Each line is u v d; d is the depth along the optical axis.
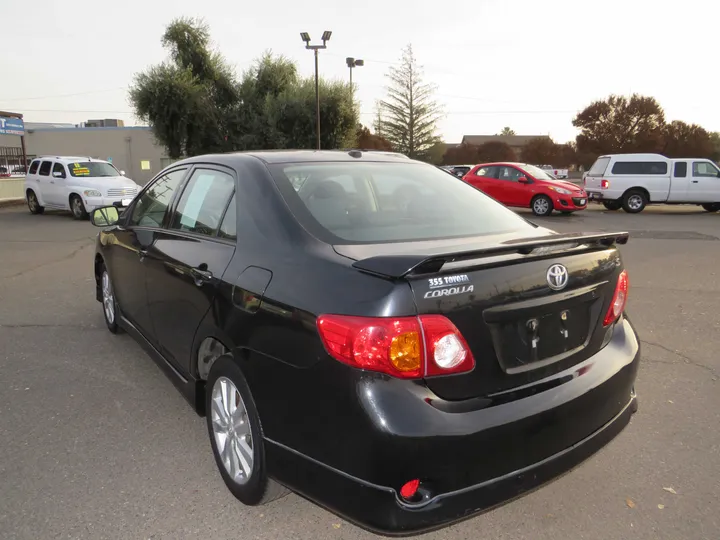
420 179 3.27
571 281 2.33
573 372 2.33
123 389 3.94
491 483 2.02
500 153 72.50
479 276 2.06
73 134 45.84
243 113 32.16
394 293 1.92
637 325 5.44
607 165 18.28
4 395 3.84
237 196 2.85
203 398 3.03
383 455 1.88
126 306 4.33
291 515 2.58
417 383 1.95
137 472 2.92
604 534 2.45
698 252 9.77
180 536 2.43
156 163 45.91
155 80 28.89
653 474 2.90
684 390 3.92
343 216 2.63
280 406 2.22
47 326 5.37
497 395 2.09
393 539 2.43
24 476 2.87
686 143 62.66
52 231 13.27
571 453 2.23
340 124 32.03
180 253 3.16
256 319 2.34
